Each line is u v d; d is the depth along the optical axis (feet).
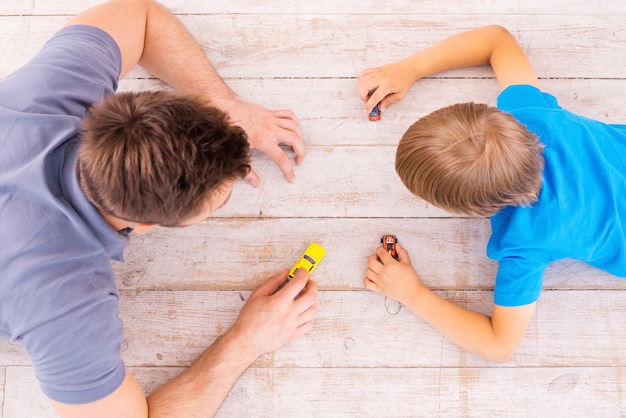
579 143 3.27
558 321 4.10
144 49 3.98
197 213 2.79
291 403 4.00
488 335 3.77
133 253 4.18
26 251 2.67
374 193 4.26
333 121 4.39
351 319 4.09
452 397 4.00
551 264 4.19
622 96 4.44
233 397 4.00
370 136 4.36
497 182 2.92
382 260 3.99
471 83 4.44
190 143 2.51
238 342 3.80
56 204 2.68
